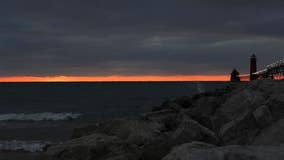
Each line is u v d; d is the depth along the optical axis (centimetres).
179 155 777
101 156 1356
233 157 730
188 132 1298
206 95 2919
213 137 1312
